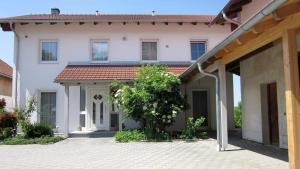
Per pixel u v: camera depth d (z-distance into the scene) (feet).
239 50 31.30
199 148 40.14
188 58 66.08
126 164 30.01
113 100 55.21
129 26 65.62
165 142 47.65
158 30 66.13
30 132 52.44
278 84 37.42
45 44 64.69
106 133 57.72
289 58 21.61
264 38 25.17
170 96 52.54
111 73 59.00
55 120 62.85
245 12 45.98
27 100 58.75
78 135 56.90
